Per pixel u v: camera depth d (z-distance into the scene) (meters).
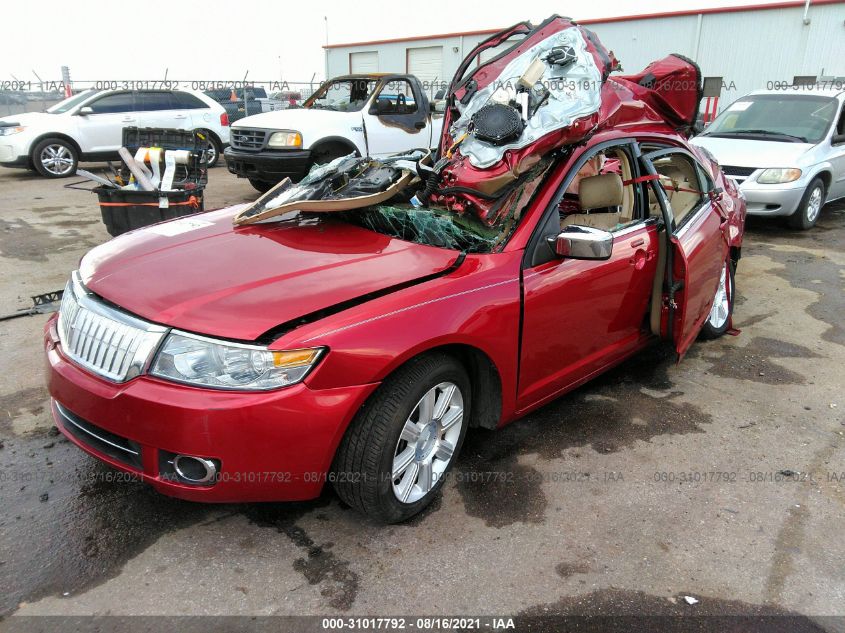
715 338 4.79
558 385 3.32
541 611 2.31
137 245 3.06
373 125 9.34
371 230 3.25
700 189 4.18
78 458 3.09
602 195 3.34
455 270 2.80
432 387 2.61
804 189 7.79
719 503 2.92
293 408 2.26
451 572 2.47
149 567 2.44
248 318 2.35
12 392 3.68
